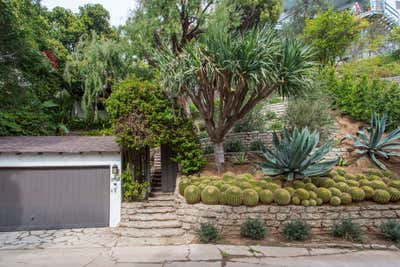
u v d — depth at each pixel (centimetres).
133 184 833
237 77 709
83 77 1462
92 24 1909
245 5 1272
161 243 623
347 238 611
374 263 500
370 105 1066
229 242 609
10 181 791
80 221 802
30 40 1119
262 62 673
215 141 864
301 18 2036
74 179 819
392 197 679
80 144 891
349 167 876
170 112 835
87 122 1589
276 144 815
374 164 881
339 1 2533
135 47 1140
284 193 666
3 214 776
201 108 814
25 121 1182
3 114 1100
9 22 941
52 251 589
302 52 729
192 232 682
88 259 534
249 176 785
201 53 717
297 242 602
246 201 664
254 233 616
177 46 1094
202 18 1062
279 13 1379
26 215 785
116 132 791
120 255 553
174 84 742
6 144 854
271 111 1245
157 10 1046
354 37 1731
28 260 534
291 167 732
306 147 718
